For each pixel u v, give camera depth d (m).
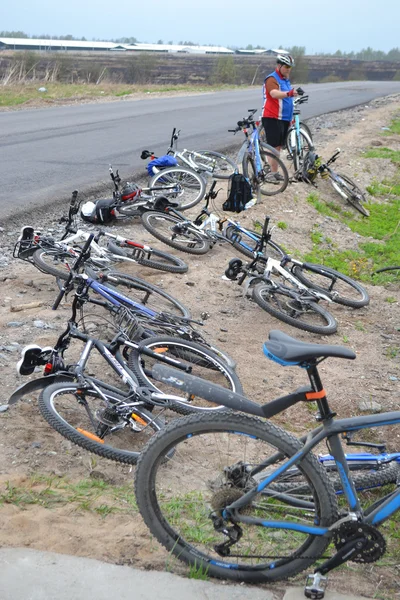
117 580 3.05
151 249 7.59
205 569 3.17
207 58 95.56
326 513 3.01
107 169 12.78
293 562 3.12
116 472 4.00
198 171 12.28
